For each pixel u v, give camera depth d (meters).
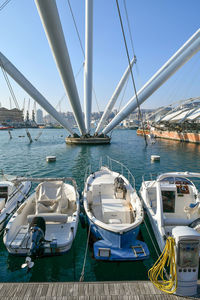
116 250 6.00
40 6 15.06
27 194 11.23
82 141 42.12
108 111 43.81
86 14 36.16
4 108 161.50
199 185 13.93
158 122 63.66
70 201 9.67
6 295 4.16
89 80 41.56
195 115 43.97
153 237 7.82
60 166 21.00
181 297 4.19
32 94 26.39
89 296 4.17
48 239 6.43
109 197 9.69
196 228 6.20
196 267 4.14
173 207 8.38
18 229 7.06
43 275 5.90
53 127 148.38
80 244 7.40
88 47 38.56
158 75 27.06
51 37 17.84
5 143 44.00
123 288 4.39
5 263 6.40
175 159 25.11
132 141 50.44
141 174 17.72
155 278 4.55
